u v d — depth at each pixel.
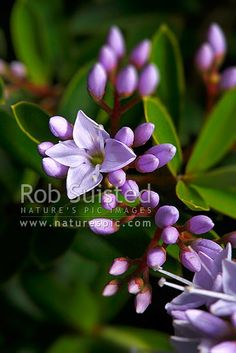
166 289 0.12
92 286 0.13
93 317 0.14
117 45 0.13
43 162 0.10
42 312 0.14
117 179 0.10
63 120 0.10
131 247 0.11
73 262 0.13
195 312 0.09
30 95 0.14
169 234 0.10
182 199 0.10
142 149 0.11
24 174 0.13
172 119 0.13
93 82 0.11
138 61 0.13
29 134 0.11
